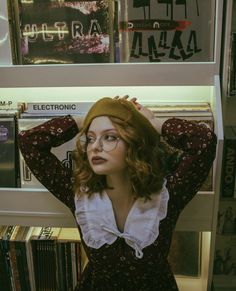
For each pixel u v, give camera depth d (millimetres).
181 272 1389
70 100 1257
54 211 1146
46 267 1276
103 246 938
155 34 1038
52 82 1068
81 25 1056
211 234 1134
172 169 1073
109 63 1055
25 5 1051
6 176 1161
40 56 1082
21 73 1067
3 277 1290
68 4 1044
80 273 1273
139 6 1023
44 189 1139
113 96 1236
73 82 1063
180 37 1035
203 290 1302
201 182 983
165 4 1017
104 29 1055
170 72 1034
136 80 1047
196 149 949
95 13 1045
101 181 984
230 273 1497
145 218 936
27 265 1266
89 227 954
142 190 939
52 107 1168
